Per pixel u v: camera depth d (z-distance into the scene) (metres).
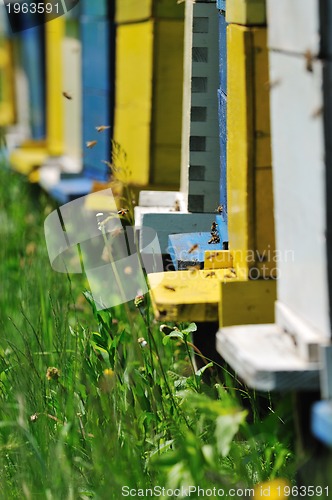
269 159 13.90
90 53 26.95
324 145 10.84
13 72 45.53
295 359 11.38
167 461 12.27
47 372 15.28
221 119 17.70
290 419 13.61
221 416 11.85
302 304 11.77
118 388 15.63
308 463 11.95
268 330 12.54
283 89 12.05
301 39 11.23
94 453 13.94
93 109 27.00
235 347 11.94
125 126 24.45
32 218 30.00
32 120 39.78
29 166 34.16
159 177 23.38
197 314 14.43
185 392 13.95
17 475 13.69
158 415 15.09
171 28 22.91
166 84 23.08
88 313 19.62
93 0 26.45
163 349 17.77
